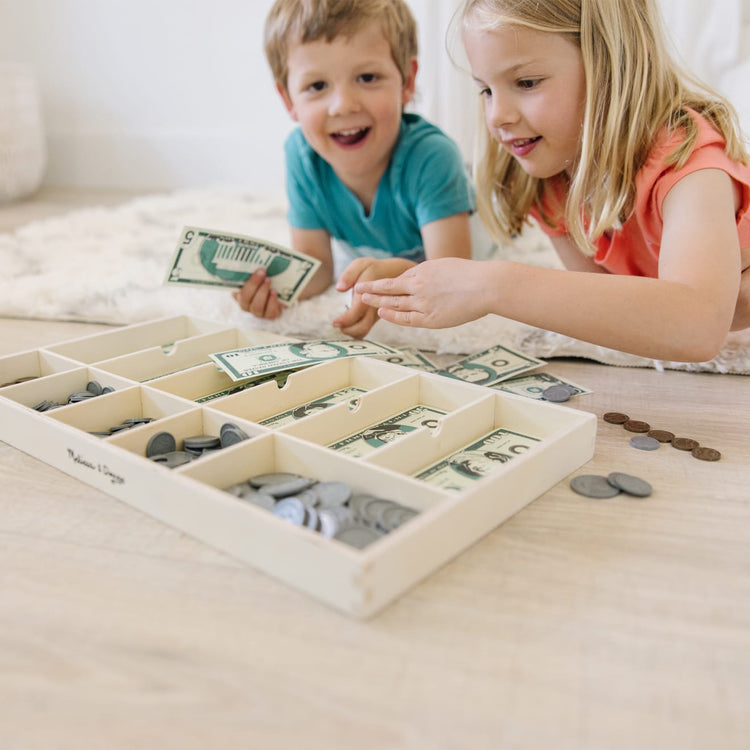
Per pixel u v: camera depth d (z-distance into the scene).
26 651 0.51
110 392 0.85
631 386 0.98
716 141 0.89
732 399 0.93
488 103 0.97
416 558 0.56
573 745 0.43
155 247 1.73
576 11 0.88
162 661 0.50
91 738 0.44
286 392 0.87
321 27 1.18
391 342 1.16
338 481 0.66
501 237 1.24
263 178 2.78
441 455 0.75
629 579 0.58
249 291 1.20
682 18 1.90
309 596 0.56
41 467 0.76
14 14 2.79
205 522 0.62
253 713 0.46
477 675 0.49
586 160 0.93
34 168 2.56
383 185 1.36
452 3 1.99
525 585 0.57
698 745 0.43
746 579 0.58
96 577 0.59
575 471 0.75
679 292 0.78
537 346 1.10
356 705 0.46
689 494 0.70
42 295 1.35
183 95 2.76
